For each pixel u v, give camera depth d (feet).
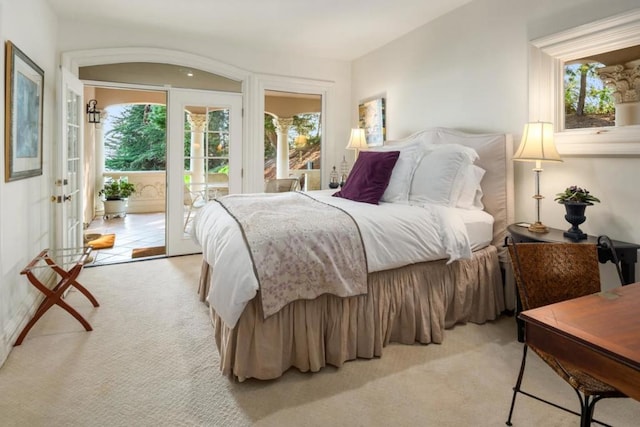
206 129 14.73
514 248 5.54
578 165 8.12
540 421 5.24
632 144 7.07
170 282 11.32
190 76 14.44
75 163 12.06
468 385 6.13
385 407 5.57
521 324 7.59
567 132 8.17
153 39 13.32
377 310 7.11
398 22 12.29
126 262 13.57
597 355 2.95
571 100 8.16
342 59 16.56
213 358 6.94
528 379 6.29
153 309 9.22
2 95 7.00
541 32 8.72
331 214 7.25
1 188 6.94
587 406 3.95
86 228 20.34
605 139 7.47
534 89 8.77
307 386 6.09
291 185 17.93
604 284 7.63
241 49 14.79
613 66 7.38
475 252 8.64
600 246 6.65
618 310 3.66
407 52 13.32
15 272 7.80
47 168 10.66
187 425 5.14
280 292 6.01
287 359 6.40
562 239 7.27
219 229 7.09
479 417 5.34
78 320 7.95
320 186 16.78
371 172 9.58
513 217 9.26
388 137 14.44
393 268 7.25
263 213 7.30
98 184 24.85
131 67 13.65
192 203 14.74
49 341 7.50
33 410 5.39
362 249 6.80
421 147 10.00
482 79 10.31
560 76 8.35
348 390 5.99
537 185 8.18
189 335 7.86
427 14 11.65
